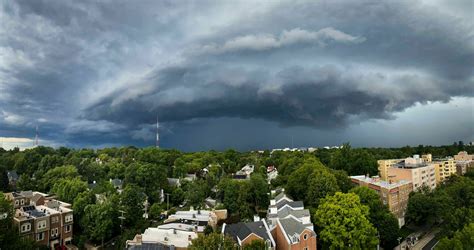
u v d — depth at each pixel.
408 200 134.38
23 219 97.38
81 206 115.12
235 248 66.38
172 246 75.81
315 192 108.31
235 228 81.81
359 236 85.62
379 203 107.81
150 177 160.38
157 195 156.00
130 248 75.38
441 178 193.12
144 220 116.44
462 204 121.12
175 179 194.88
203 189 157.50
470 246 73.44
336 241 85.06
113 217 112.00
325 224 88.38
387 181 152.62
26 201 122.56
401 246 109.12
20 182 156.62
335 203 91.06
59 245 106.31
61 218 107.31
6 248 77.88
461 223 96.38
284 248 79.38
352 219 85.69
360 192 109.25
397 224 105.19
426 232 123.31
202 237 65.94
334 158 182.75
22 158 199.25
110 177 188.38
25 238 86.50
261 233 80.06
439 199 122.00
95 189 140.88
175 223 93.19
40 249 98.00
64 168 166.88
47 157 193.62
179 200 160.12
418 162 179.62
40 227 100.94
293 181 122.44
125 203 117.12
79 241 106.50
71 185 132.62
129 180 159.25
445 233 99.44
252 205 122.94
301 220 85.31
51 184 153.25
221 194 149.25
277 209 96.56
